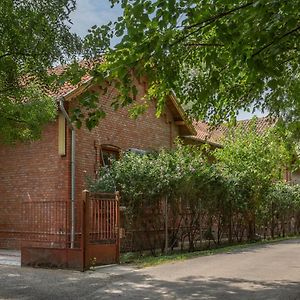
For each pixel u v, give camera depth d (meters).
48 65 10.40
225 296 9.01
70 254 12.91
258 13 5.16
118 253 13.89
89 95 6.20
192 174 16.41
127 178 15.70
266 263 13.63
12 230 17.64
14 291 9.85
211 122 10.95
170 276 11.52
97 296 9.25
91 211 13.34
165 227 16.39
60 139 16.66
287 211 26.52
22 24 9.81
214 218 19.17
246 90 9.43
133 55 5.78
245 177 20.39
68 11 10.12
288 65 8.99
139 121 20.02
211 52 6.88
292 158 20.94
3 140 14.57
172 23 5.61
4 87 11.03
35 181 17.27
